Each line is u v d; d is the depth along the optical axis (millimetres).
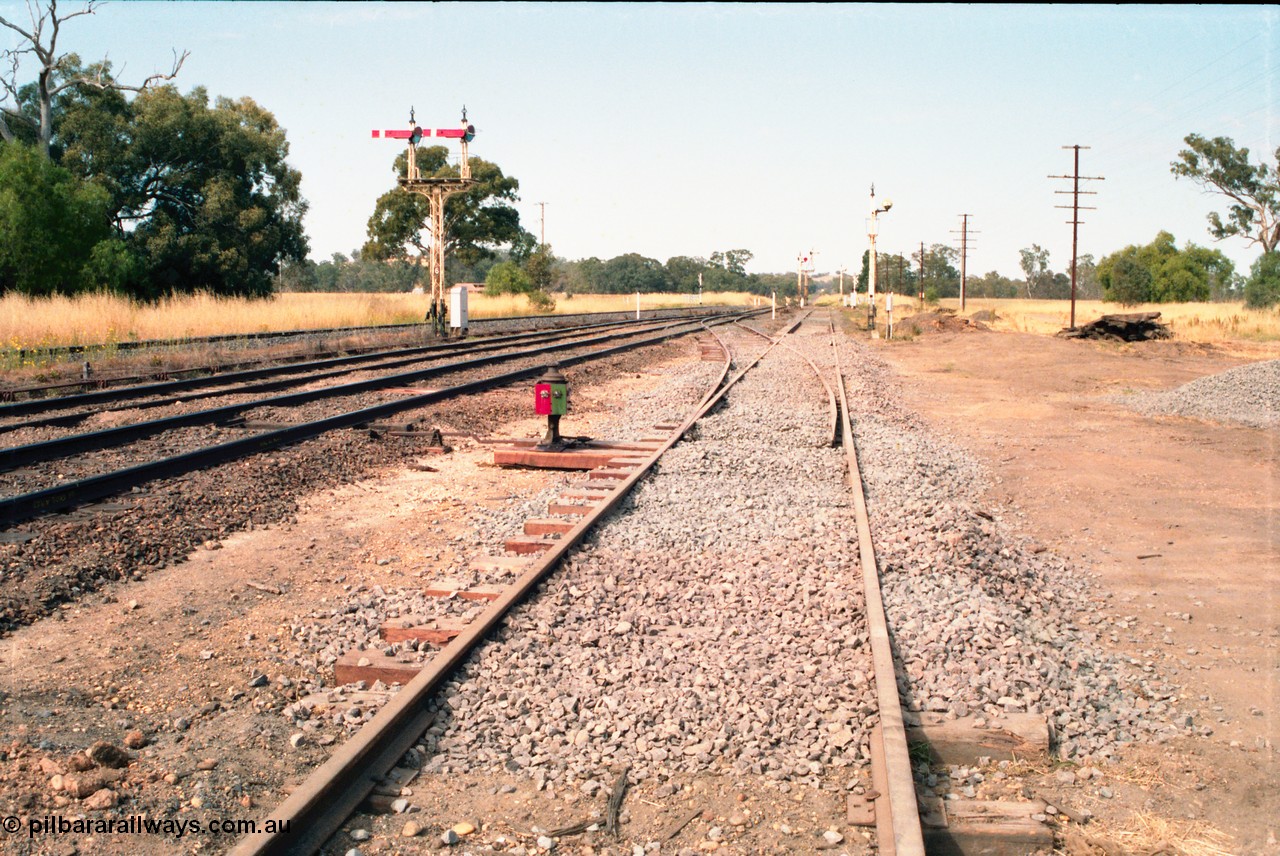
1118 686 5609
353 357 23953
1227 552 8703
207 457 10742
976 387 24391
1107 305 97438
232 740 4730
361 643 5879
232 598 6949
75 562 7352
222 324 31828
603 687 5301
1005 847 3945
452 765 4488
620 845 3963
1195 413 18469
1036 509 10430
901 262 144500
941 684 5270
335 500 10219
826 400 18531
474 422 15383
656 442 13242
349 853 3727
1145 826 4145
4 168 37906
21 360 20250
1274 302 63375
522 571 7188
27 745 4535
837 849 3939
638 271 172875
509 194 94750
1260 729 5102
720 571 7402
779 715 4988
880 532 8430
